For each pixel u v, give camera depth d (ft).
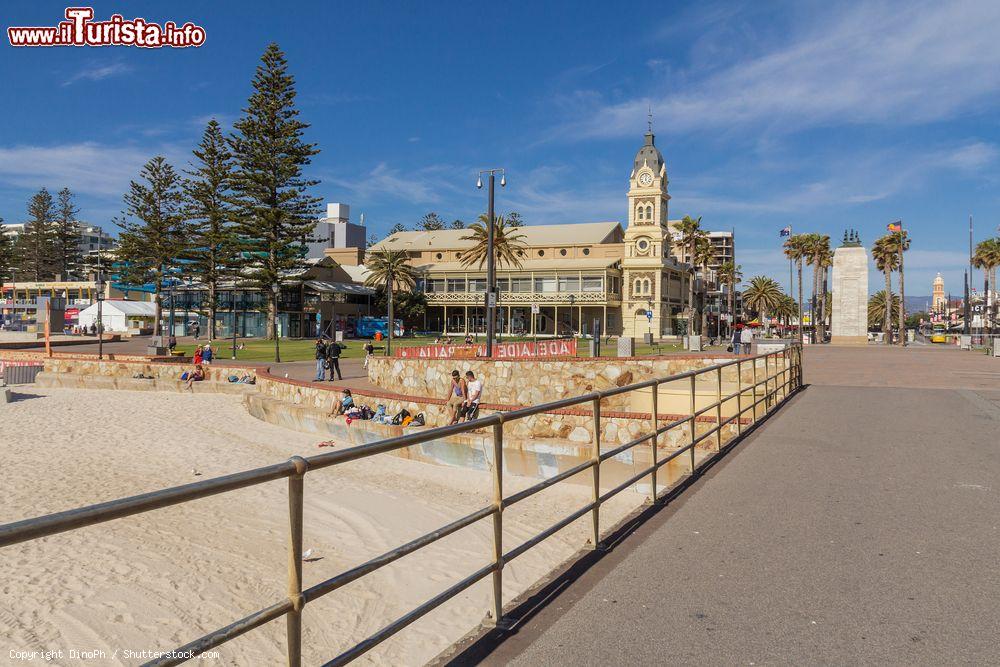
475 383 46.06
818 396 49.24
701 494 21.39
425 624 20.39
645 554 15.75
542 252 285.23
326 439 56.13
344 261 312.09
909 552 15.75
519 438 42.11
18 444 51.98
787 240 285.84
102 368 103.65
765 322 439.63
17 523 5.45
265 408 65.92
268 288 196.34
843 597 13.14
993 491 21.47
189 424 63.93
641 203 269.23
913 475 23.79
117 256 204.44
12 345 152.15
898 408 42.14
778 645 11.14
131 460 46.93
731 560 15.29
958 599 13.00
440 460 45.70
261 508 34.09
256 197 189.06
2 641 18.67
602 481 38.91
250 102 185.26
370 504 35.50
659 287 264.72
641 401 53.42
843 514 18.97
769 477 23.63
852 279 195.62
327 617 21.15
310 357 131.54
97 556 26.18
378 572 25.36
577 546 28.68
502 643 11.25
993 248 255.09
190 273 200.95
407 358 73.61
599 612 12.50
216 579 24.18
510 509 35.19
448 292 286.05
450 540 29.55
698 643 11.21
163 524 30.83
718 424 28.25
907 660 10.58
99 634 19.36
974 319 338.75
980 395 49.60
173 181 204.13
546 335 272.72
